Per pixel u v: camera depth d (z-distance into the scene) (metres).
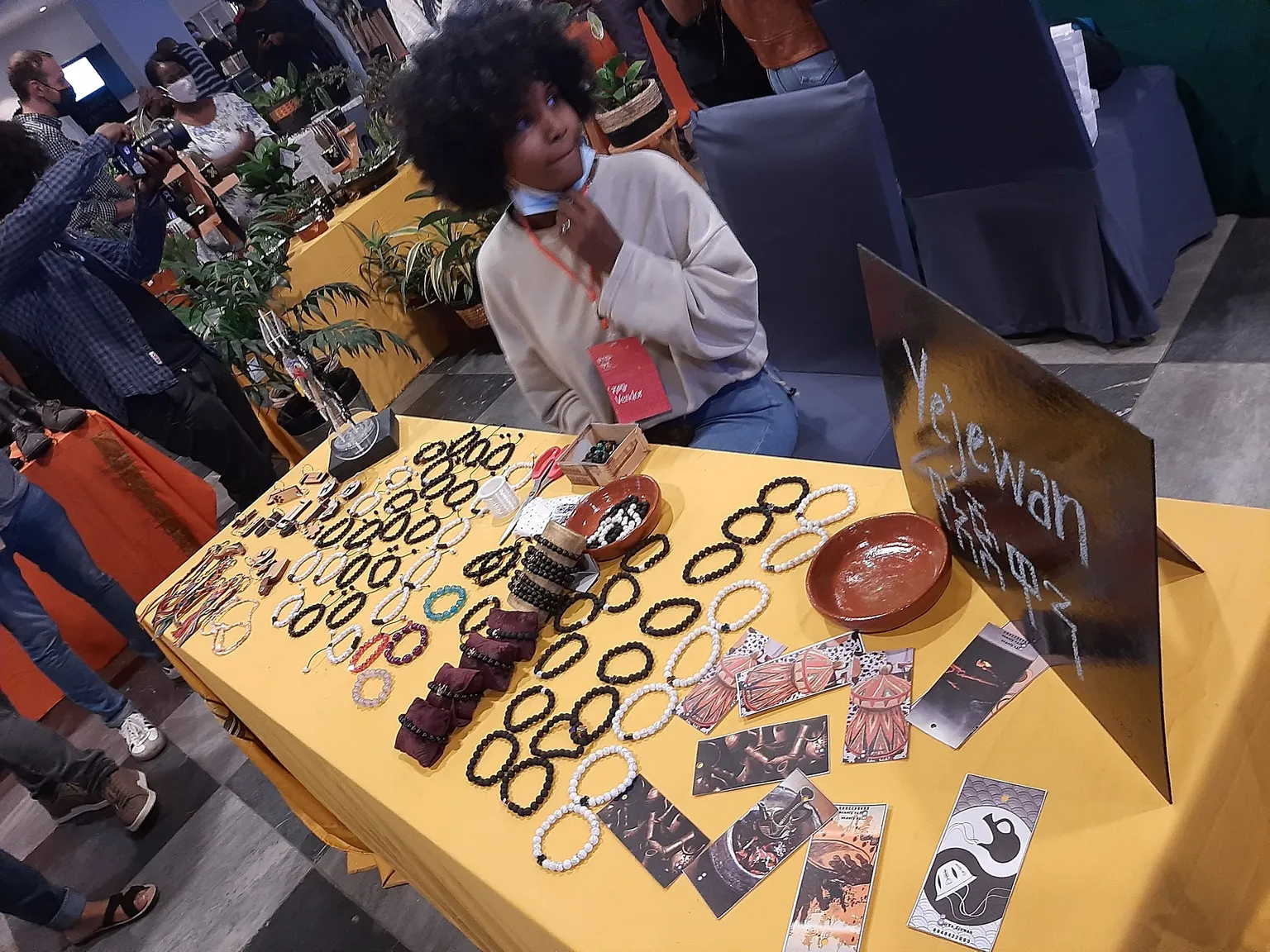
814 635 1.04
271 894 2.10
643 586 1.24
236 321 3.34
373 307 4.06
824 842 0.81
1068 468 0.65
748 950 0.77
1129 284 2.18
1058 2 2.47
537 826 0.98
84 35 3.99
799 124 1.63
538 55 1.43
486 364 4.15
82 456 2.92
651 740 1.01
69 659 2.59
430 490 1.76
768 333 1.96
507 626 1.22
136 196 2.66
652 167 1.59
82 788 2.45
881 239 1.66
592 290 1.61
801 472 1.29
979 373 0.74
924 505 1.05
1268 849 0.81
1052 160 2.09
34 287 2.61
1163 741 0.66
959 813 0.78
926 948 0.71
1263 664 0.77
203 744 2.67
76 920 2.15
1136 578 0.61
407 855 1.30
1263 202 2.44
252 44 4.42
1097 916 0.67
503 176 1.52
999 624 0.94
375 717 1.25
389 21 4.71
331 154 4.16
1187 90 2.37
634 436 1.49
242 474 3.16
